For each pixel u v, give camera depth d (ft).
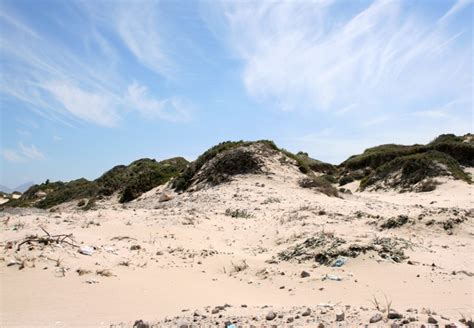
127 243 41.04
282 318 19.44
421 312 20.02
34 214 56.08
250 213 65.87
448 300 23.73
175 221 53.42
